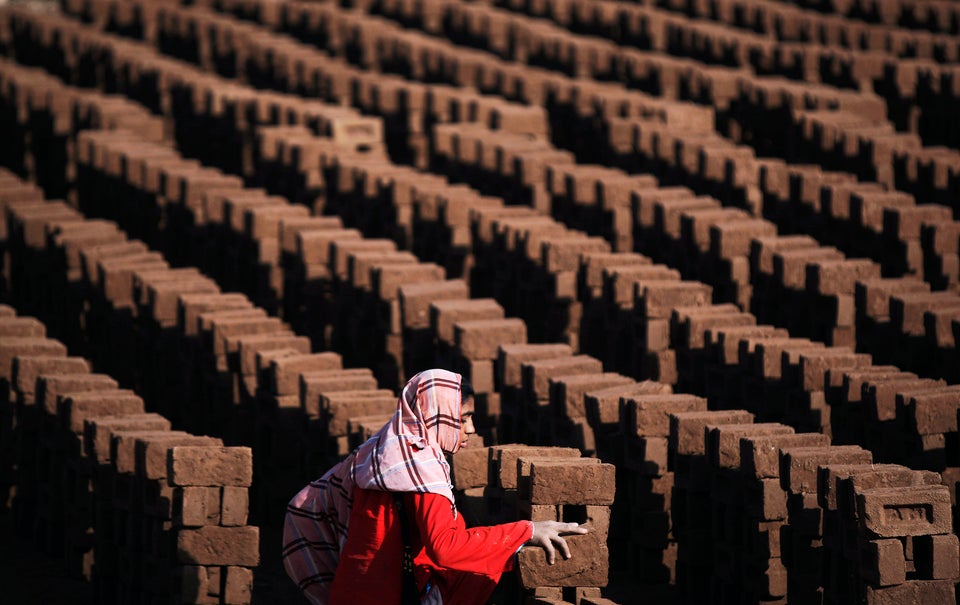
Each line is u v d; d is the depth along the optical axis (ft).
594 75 269.64
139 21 348.59
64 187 247.09
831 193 159.84
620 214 168.96
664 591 107.34
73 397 110.11
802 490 93.45
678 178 187.21
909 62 222.48
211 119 242.78
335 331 151.74
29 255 171.94
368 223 183.52
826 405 113.91
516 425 120.06
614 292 135.33
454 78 266.98
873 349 130.82
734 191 177.58
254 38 298.56
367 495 71.97
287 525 75.36
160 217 191.62
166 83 262.88
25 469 121.60
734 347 121.19
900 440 106.22
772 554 98.07
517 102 250.37
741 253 147.23
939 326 121.39
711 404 124.98
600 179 170.81
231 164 239.71
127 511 103.04
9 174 197.88
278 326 131.64
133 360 151.23
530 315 151.53
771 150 218.38
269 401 123.75
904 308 125.18
